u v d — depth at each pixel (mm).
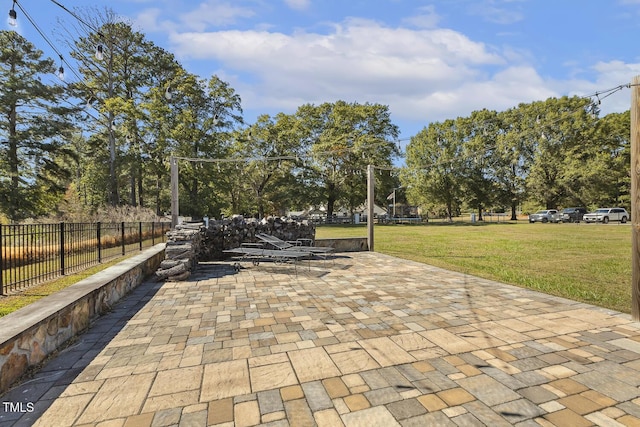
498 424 1892
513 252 9938
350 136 30219
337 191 32906
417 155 36281
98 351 2965
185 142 22859
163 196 28844
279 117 30406
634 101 3660
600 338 3174
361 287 5445
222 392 2270
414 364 2654
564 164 31266
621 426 1871
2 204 17438
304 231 10594
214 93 25391
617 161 29953
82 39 18359
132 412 2041
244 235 9883
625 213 26562
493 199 36500
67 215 15242
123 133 21484
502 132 34219
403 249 10984
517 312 4020
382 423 1904
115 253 7742
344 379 2424
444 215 45656
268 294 5023
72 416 1999
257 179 32000
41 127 19047
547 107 32469
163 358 2816
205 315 4004
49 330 2854
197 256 8047
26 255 4910
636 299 3650
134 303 4547
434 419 1938
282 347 3027
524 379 2398
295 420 1938
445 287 5398
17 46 18250
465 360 2721
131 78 22422
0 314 3184
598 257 8766
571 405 2076
